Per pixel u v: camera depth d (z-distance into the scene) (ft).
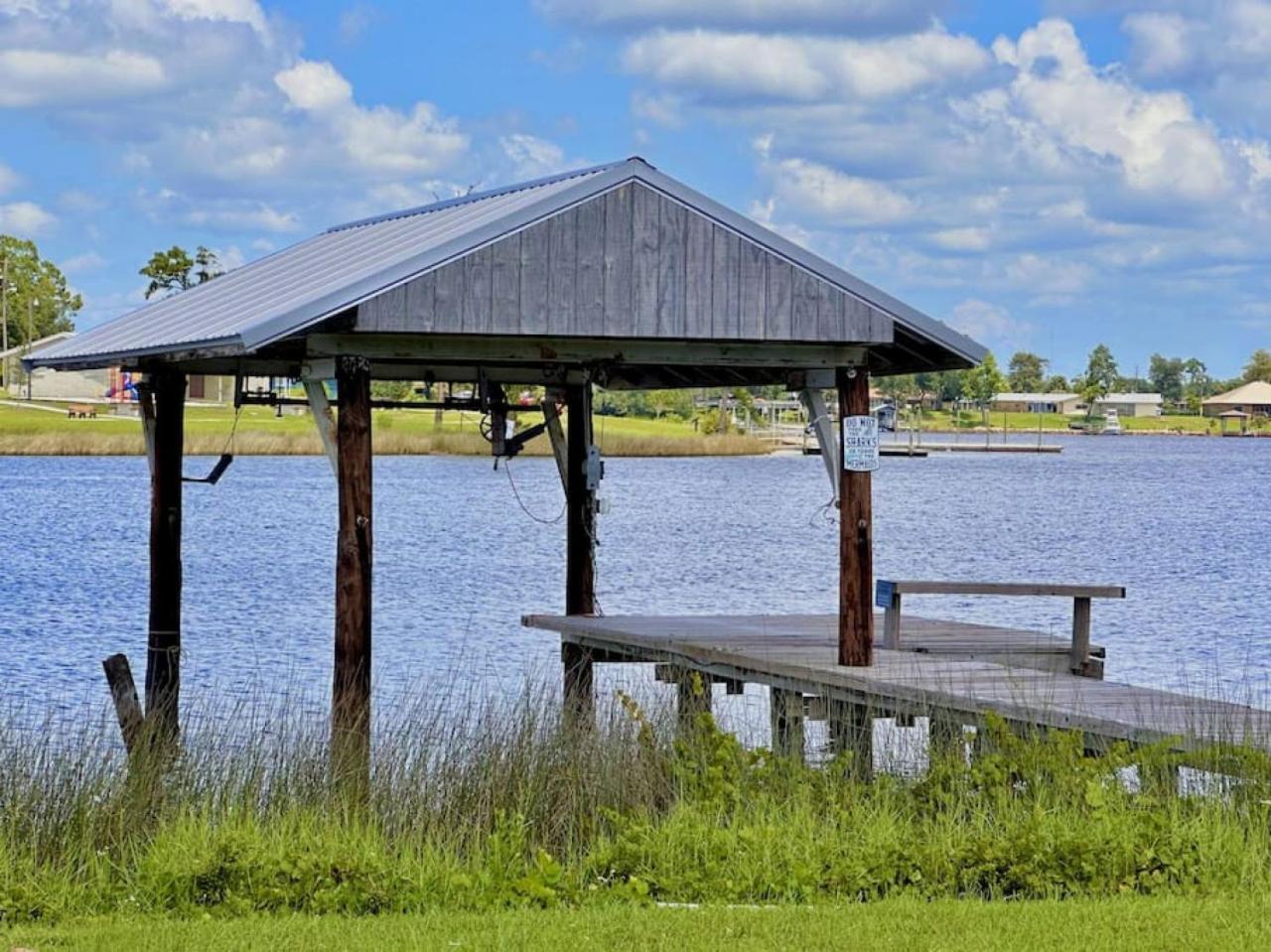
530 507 217.97
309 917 32.83
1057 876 34.88
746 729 59.16
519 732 45.09
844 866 35.17
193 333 52.42
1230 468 425.69
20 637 100.99
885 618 58.75
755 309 51.88
